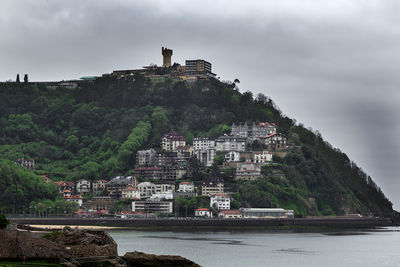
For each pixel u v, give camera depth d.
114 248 154.50
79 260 146.38
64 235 152.62
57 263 142.88
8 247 144.62
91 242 151.50
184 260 160.12
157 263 159.12
